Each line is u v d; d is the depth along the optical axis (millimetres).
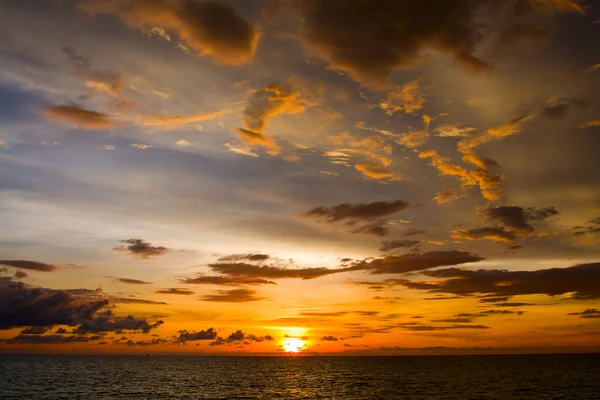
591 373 138000
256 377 140625
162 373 161000
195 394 90062
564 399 75562
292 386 106812
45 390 95062
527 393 84688
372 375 146750
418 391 91750
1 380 119000
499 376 130625
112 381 120000
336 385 109000
